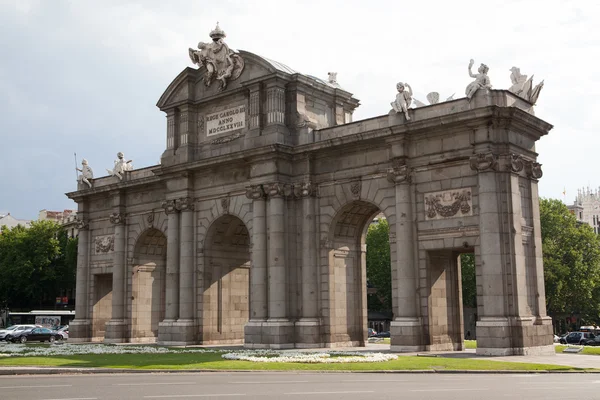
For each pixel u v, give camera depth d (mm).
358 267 52375
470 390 20922
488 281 40562
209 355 40906
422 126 44031
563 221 99688
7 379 25844
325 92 54438
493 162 41219
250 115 52469
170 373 29922
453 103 44062
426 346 43688
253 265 50625
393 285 45344
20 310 125750
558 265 93312
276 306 49031
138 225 63781
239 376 27641
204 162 54125
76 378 26406
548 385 23016
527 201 43812
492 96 42125
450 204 43500
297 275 50156
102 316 68312
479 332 40156
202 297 54938
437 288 45188
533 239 43594
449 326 45812
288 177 50969
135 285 63812
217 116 55844
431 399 18156
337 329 49812
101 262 67438
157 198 62438
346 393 19828
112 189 65125
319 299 49656
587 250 99375
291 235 50531
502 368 31453
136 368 31328
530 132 44219
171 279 56344
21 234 117250
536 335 41094
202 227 55625
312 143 49438
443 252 45500
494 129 41844
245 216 52750
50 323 107750
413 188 45250
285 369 31312
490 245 40719
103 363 34438
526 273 42844
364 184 48156
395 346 43812
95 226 68812
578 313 117812
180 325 54562
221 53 55375
